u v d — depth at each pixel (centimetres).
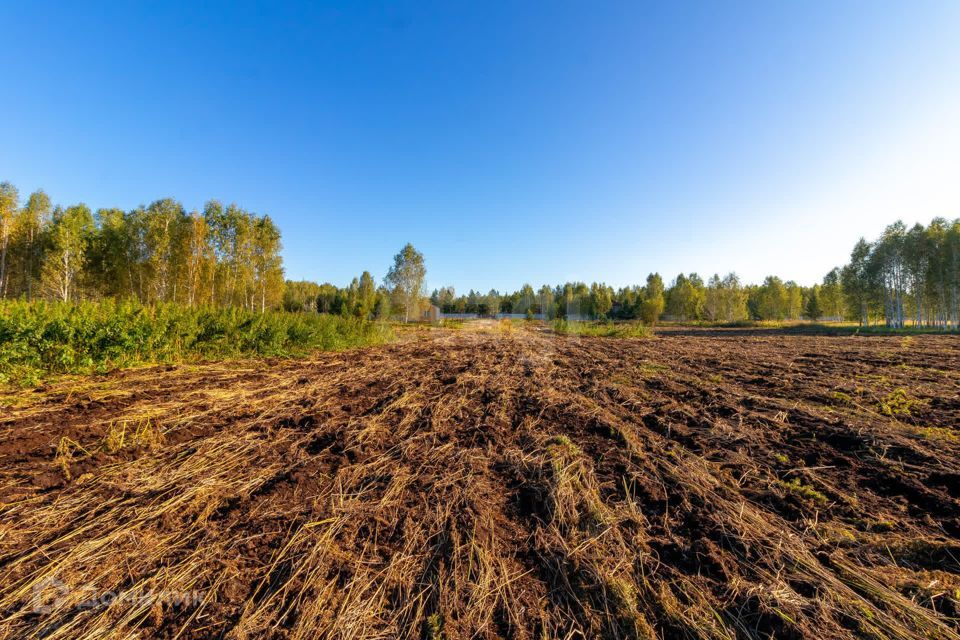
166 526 266
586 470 353
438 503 297
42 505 290
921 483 314
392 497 310
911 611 185
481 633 181
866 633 175
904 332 2741
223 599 202
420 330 2628
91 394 592
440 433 468
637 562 230
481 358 1165
